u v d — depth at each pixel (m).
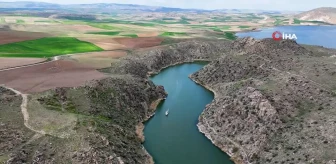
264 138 71.62
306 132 68.31
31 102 79.25
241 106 83.50
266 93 86.06
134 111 94.56
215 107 93.81
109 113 84.00
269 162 65.69
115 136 72.06
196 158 74.31
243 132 78.00
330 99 78.12
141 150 75.19
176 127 91.56
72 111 78.81
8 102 78.44
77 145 62.19
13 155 58.03
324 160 58.47
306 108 78.12
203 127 89.75
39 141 63.31
